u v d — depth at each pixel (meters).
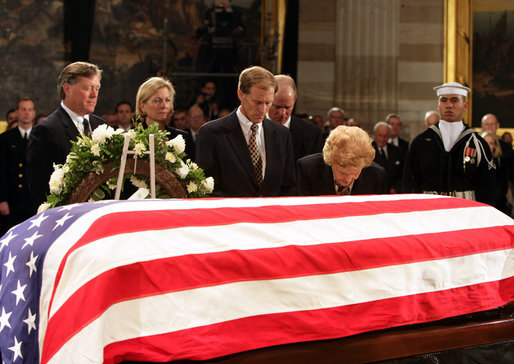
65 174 2.28
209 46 10.01
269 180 3.16
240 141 3.12
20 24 9.86
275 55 9.66
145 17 10.09
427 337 1.93
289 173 3.30
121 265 1.52
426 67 10.05
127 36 10.06
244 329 1.67
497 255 2.25
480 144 4.13
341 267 1.85
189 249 1.63
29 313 1.65
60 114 3.27
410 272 1.99
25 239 1.86
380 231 2.00
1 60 9.84
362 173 2.82
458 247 2.13
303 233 1.86
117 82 10.08
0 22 9.81
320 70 9.91
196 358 1.57
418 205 2.22
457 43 9.99
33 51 9.89
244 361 1.64
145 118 3.59
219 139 3.10
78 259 1.53
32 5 9.88
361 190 2.81
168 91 3.58
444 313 2.07
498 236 2.27
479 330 2.02
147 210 1.72
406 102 10.02
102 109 10.04
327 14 9.91
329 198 2.17
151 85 3.54
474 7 10.13
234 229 1.75
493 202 4.15
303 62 9.91
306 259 1.80
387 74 9.78
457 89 4.21
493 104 10.19
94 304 1.45
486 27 10.16
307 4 9.91
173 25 10.06
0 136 6.13
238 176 3.09
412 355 1.91
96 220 1.64
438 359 1.95
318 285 1.80
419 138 4.30
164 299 1.56
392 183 6.89
